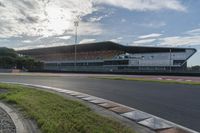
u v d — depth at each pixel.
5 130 6.84
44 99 11.43
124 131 6.13
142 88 16.84
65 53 97.69
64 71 59.69
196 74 41.72
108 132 6.01
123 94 13.90
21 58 87.88
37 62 90.31
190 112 8.89
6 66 81.69
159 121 7.54
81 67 85.75
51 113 8.30
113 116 8.27
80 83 21.56
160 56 69.75
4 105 10.64
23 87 17.58
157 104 10.55
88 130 6.17
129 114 8.53
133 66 71.94
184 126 7.00
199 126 7.01
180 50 69.88
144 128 6.76
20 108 9.81
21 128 6.86
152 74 46.97
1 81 24.91
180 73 43.62
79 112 8.44
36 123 7.39
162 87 17.36
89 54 89.50
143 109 9.48
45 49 99.88
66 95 13.80
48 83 22.05
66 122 7.02
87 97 12.73
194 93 13.97
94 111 9.04
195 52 69.50
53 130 6.25
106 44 80.00
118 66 73.94
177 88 16.62
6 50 98.75
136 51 78.69
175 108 9.64
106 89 16.53
